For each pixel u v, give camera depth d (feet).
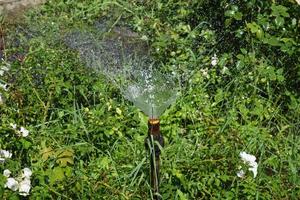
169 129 11.27
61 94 12.08
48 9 15.60
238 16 12.73
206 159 10.67
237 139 11.08
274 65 12.57
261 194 10.40
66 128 11.41
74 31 14.71
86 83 12.23
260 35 12.36
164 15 14.92
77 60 12.96
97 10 15.39
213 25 13.85
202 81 12.34
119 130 11.22
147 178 10.43
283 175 10.98
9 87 11.96
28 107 11.61
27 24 15.23
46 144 11.02
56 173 10.23
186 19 14.49
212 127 11.28
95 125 11.21
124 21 15.16
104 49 14.21
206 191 10.27
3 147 10.52
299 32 12.53
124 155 10.88
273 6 12.48
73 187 10.13
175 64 12.96
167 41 13.65
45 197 9.95
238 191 10.37
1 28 15.06
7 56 13.97
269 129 11.69
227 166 10.50
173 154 10.80
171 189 10.20
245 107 11.91
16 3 15.67
